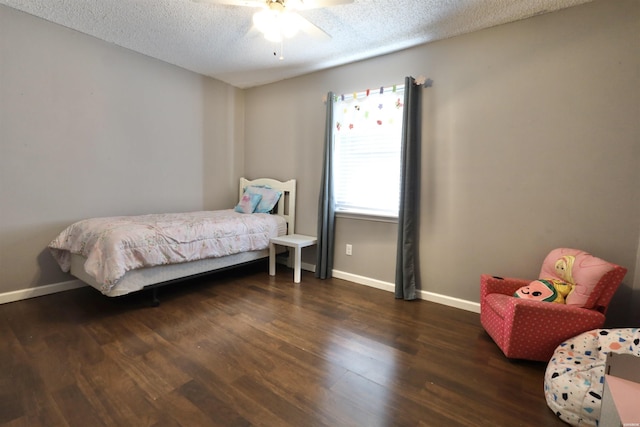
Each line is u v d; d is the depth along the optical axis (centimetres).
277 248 389
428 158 295
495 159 262
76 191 303
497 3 225
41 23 270
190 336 219
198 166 405
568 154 232
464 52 272
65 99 290
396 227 320
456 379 178
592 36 220
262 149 434
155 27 277
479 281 274
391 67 314
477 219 273
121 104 328
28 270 278
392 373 182
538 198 245
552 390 152
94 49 304
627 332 165
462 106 275
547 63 237
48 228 287
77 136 300
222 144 431
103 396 156
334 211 362
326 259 359
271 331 230
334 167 359
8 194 265
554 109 235
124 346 203
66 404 149
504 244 262
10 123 262
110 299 283
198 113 399
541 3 224
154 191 363
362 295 311
